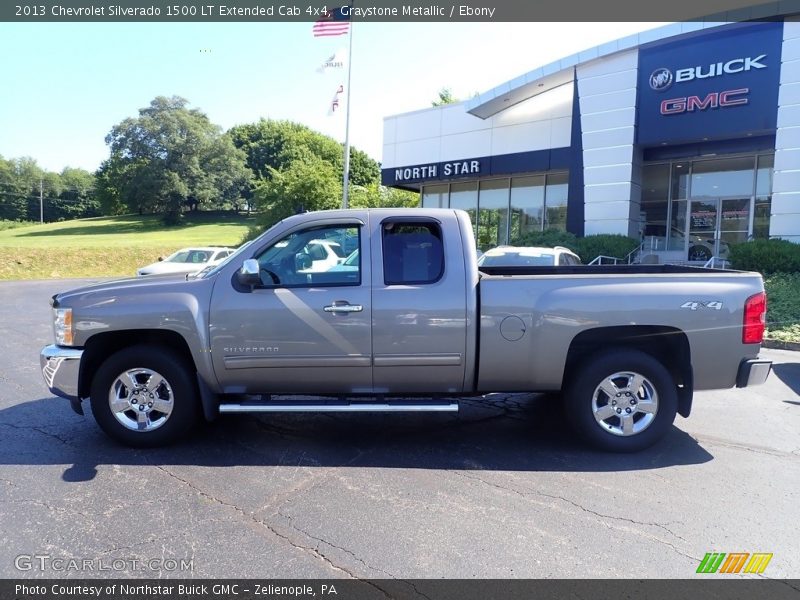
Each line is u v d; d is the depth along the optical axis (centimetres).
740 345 456
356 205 3844
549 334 452
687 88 1722
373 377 461
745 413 595
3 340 1016
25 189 10969
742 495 392
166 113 8281
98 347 477
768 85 1596
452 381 466
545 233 1927
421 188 2608
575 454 468
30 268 3061
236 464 438
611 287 454
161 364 457
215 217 8981
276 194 3662
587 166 1922
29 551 311
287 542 323
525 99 2120
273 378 461
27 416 554
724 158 1906
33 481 401
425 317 451
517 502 378
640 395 466
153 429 463
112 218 9031
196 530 335
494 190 2386
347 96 2248
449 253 461
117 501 371
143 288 460
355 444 488
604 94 1866
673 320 452
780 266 1438
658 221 2027
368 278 457
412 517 354
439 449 479
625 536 334
